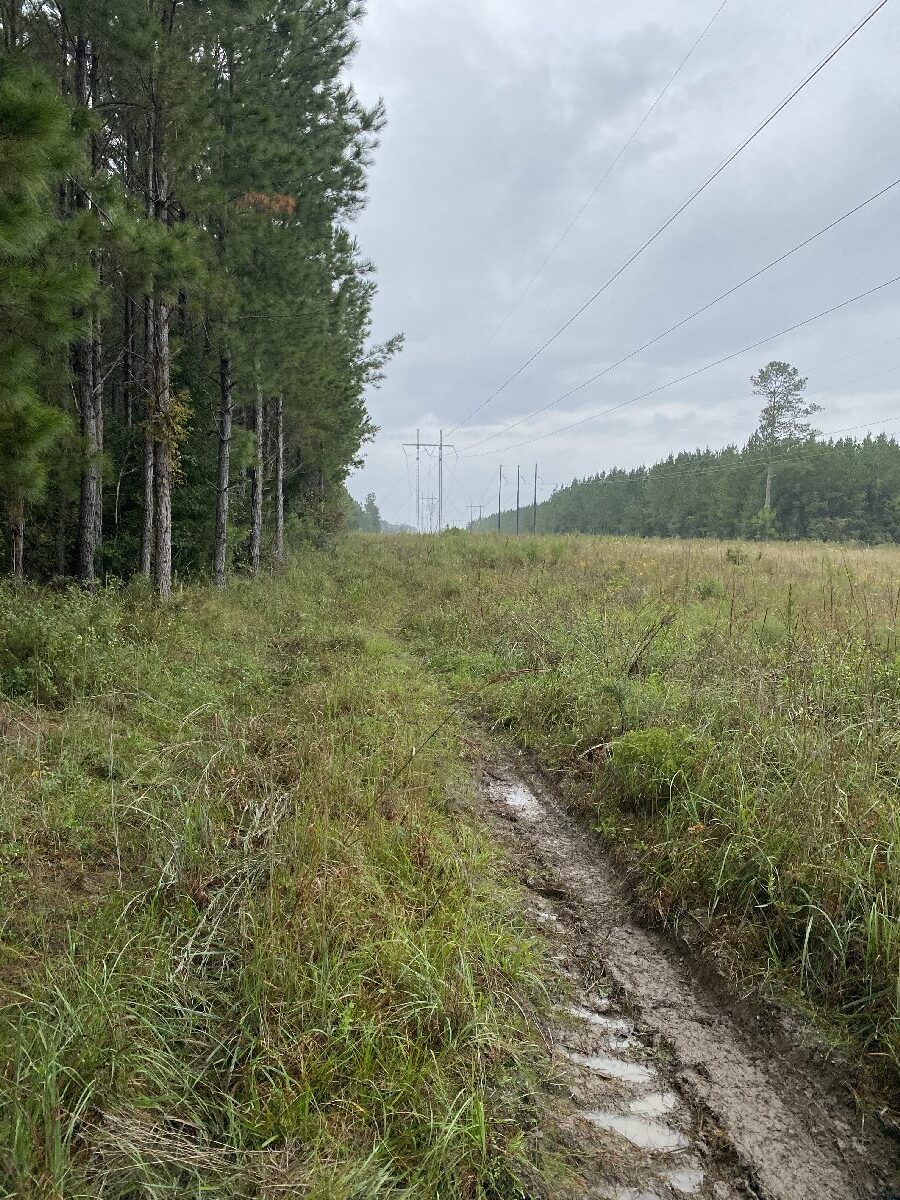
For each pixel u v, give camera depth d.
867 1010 3.17
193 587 14.07
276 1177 2.27
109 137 11.54
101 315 9.88
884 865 3.65
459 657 9.80
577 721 6.84
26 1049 2.50
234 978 3.13
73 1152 2.31
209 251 11.91
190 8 10.31
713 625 8.81
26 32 10.02
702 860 4.24
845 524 60.72
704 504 71.25
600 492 103.31
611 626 9.41
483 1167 2.48
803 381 63.78
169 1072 2.62
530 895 4.43
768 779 4.71
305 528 29.12
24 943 3.22
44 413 6.03
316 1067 2.69
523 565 19.64
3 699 5.97
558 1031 3.28
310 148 13.41
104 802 4.57
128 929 3.33
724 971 3.60
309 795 4.63
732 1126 2.78
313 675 8.23
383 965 3.24
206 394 16.44
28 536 12.78
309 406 21.38
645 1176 2.56
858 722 5.23
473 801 5.71
